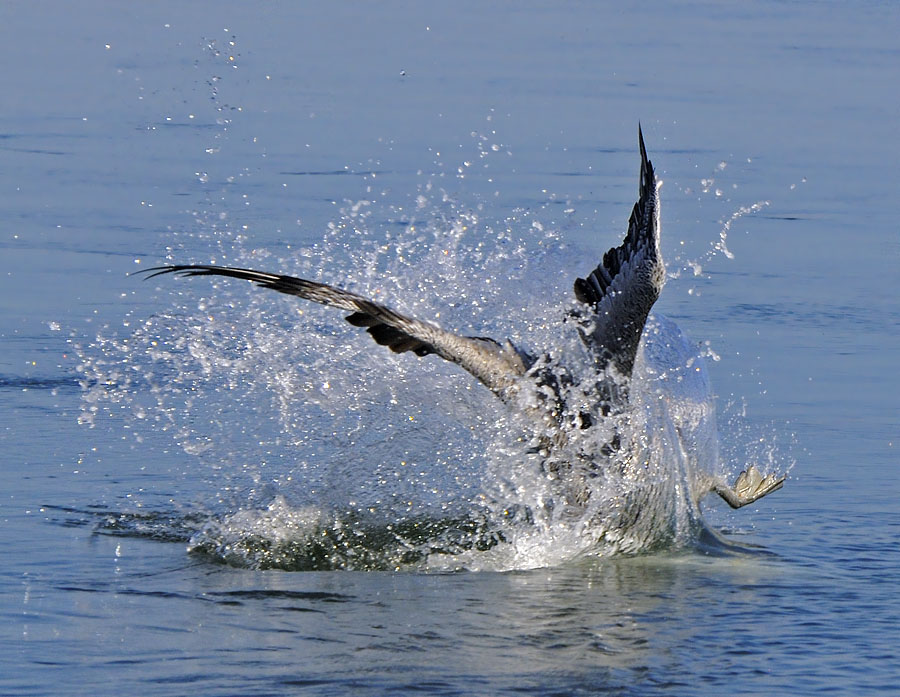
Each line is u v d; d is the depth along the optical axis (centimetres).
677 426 3834
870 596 3080
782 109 10362
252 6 14300
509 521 3550
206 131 9175
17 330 5247
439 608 2983
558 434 3488
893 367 5181
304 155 8412
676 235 7012
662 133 9256
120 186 7644
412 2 15700
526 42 13075
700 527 3612
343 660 2633
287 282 3130
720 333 5578
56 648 2664
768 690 2519
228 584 3117
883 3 16800
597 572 3319
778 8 16275
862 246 7031
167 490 3772
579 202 7256
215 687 2484
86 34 12444
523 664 2633
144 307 5534
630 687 2527
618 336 3422
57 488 3756
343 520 3581
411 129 9112
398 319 3219
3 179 7775
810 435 4419
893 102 10806
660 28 14325
